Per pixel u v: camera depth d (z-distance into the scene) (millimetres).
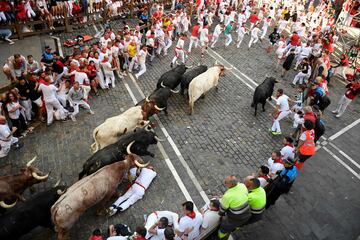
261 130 14062
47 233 9094
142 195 10156
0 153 11156
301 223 10320
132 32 17234
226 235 8312
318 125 11812
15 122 11820
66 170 11008
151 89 16047
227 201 7391
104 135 11023
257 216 7914
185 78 14961
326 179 12234
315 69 17078
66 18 20297
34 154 11516
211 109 15070
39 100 12539
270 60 20625
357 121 16000
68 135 12547
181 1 26250
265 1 29094
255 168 12008
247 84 17516
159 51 19266
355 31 25656
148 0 25141
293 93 17141
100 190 8852
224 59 20109
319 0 27938
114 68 15711
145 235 7637
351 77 18844
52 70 13766
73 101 13195
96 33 21344
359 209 11141
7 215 7969
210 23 24422
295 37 19172
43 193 8531
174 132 13336
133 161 9742
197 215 7984
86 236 9055
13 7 17703
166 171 11422
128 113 11844
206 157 12250
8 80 14578
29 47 18031
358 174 12703
